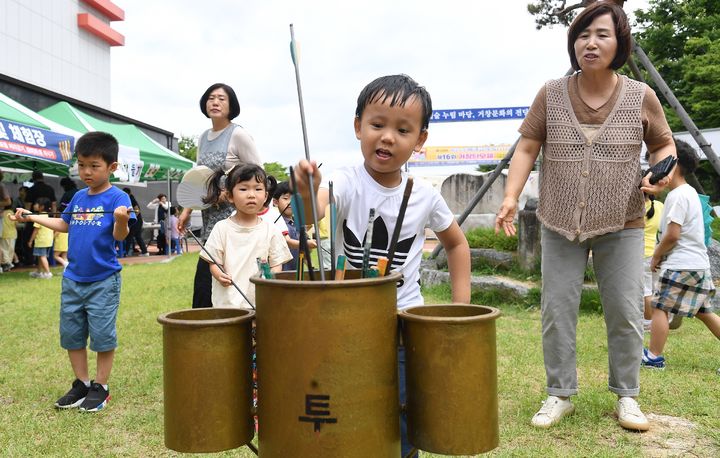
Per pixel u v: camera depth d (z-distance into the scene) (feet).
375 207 5.82
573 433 8.73
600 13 8.62
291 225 15.14
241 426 4.39
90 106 44.11
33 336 15.33
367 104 5.41
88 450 8.18
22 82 37.11
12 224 31.27
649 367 12.07
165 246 47.47
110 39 86.48
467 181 39.01
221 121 12.36
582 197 8.90
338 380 3.99
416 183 6.04
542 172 9.50
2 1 64.75
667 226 11.88
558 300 9.27
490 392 4.33
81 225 10.11
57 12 75.25
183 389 4.25
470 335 4.23
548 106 9.21
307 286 3.97
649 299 15.81
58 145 26.84
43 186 30.91
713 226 25.17
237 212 10.72
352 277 5.11
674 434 8.68
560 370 9.28
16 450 8.09
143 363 12.57
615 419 9.26
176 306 19.83
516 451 7.98
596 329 15.51
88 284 10.00
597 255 9.23
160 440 8.50
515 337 14.46
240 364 4.38
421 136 5.62
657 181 8.06
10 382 11.37
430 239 44.57
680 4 69.15
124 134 37.99
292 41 4.68
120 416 9.55
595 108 8.90
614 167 8.81
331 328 3.98
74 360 10.28
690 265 11.93
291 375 4.05
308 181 4.54
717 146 40.68
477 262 22.03
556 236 9.31
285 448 4.09
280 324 4.08
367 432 4.08
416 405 4.36
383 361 4.18
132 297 21.97
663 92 18.53
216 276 10.10
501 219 8.79
